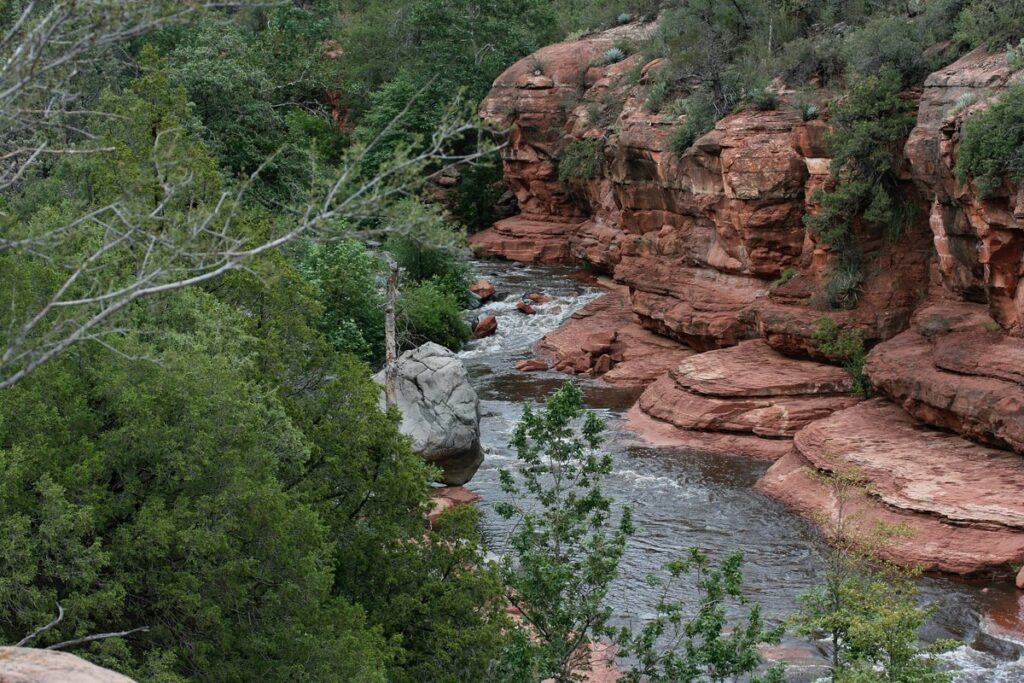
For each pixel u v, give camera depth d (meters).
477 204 72.25
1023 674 21.12
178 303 16.33
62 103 10.27
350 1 88.75
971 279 34.09
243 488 13.70
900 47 38.75
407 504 18.48
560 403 16.58
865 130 37.31
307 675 14.04
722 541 27.91
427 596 17.48
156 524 13.01
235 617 14.39
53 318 13.54
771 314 39.16
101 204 17.58
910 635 17.23
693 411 36.97
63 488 12.20
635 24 68.06
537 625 15.77
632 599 24.56
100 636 12.14
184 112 22.97
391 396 29.09
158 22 8.67
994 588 25.05
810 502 29.88
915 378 31.52
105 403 14.33
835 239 38.72
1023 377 29.41
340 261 41.50
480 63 72.50
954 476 28.20
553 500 16.69
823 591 19.52
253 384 16.36
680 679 15.33
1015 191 30.02
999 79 32.88
